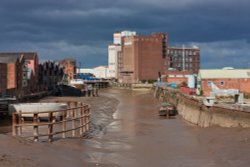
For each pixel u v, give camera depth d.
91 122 55.09
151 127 53.16
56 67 172.12
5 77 101.06
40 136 33.06
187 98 69.00
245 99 66.69
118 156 30.12
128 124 56.62
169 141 39.28
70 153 28.33
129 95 151.62
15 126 31.89
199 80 89.38
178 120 63.12
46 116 52.03
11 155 23.83
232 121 43.81
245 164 26.25
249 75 87.94
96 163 26.14
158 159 29.44
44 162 23.55
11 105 55.66
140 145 36.38
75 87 149.12
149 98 130.75
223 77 87.00
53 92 140.88
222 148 32.56
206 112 51.47
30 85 124.62
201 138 39.72
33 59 130.12
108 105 96.38
